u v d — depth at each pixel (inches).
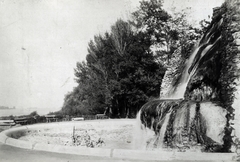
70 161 168.2
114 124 394.9
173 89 306.5
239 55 200.8
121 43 709.9
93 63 692.7
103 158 174.4
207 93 216.7
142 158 170.2
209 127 193.3
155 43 753.0
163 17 724.7
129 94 690.8
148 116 251.8
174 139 207.5
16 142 225.0
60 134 358.3
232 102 192.7
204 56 239.6
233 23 211.2
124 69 699.4
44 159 175.5
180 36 705.6
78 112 658.2
